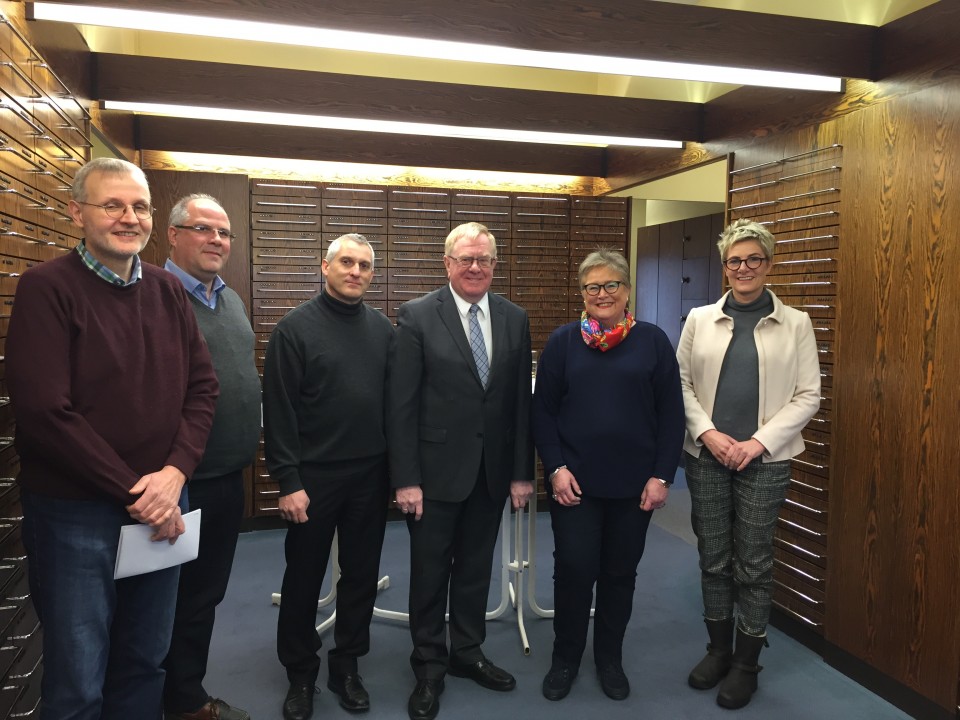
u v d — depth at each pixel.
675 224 5.78
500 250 4.42
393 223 4.23
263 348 4.07
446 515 2.20
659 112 3.46
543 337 4.53
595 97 3.40
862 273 2.46
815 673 2.52
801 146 2.79
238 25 2.04
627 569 2.24
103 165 1.49
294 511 2.03
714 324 2.36
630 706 2.26
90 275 1.50
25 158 1.86
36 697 1.98
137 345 1.54
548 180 4.70
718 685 2.39
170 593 1.69
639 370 2.13
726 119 3.30
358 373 2.12
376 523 2.22
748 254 2.24
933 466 2.18
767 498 2.24
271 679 2.41
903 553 2.28
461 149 4.21
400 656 2.59
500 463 2.21
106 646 1.53
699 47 2.34
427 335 2.16
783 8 3.18
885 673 2.35
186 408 1.68
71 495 1.46
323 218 4.12
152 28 2.04
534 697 2.30
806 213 2.76
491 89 3.32
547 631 2.83
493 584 3.32
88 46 2.92
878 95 2.42
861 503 2.45
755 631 2.29
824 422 2.65
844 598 2.53
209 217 1.93
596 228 4.55
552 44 2.22
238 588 3.23
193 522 1.65
